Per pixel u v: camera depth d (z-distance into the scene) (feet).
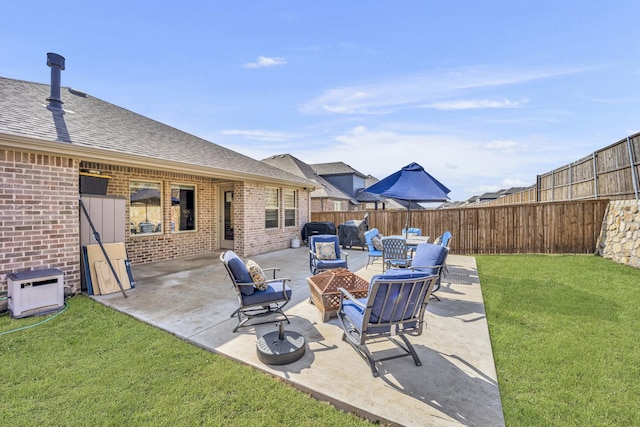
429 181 24.34
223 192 36.99
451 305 16.89
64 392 9.17
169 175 30.94
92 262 19.08
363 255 35.27
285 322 14.53
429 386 9.52
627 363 10.77
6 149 15.94
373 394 9.10
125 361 10.87
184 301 17.44
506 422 8.03
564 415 8.29
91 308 16.21
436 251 18.52
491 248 36.50
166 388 9.38
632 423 8.01
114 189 26.37
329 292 14.99
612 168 28.89
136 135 25.66
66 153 17.70
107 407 8.54
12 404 8.64
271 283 15.76
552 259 30.22
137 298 17.99
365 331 10.42
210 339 12.63
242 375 10.12
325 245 23.58
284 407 8.66
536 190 44.65
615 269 24.91
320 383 9.62
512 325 14.08
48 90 26.25
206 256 32.55
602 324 14.03
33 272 16.17
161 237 30.14
